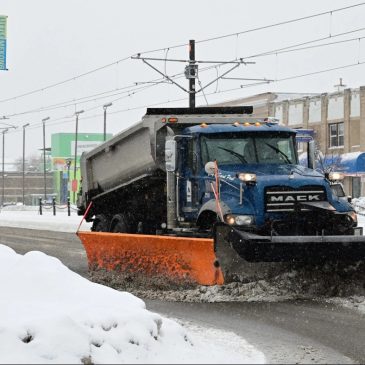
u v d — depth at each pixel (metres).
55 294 13.97
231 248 18.92
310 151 23.19
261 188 19.27
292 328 15.21
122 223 26.83
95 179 29.36
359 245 18.55
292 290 19.19
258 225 19.20
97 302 13.29
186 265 19.50
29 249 34.44
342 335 14.52
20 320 11.66
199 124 23.72
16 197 199.75
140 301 13.58
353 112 84.00
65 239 41.19
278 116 94.88
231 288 18.84
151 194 25.33
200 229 20.73
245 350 12.60
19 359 10.22
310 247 18.19
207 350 12.05
